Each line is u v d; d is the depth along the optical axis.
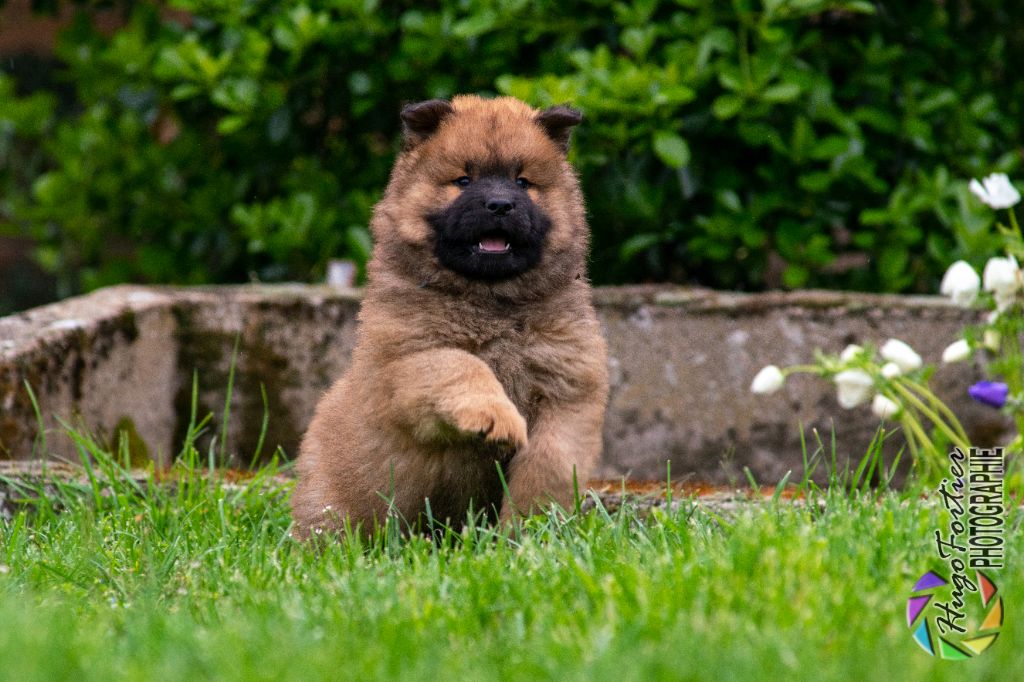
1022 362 8.26
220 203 10.93
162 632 4.29
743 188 9.83
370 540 6.03
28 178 12.83
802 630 4.11
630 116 9.20
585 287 6.29
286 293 9.44
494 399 5.56
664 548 5.17
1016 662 3.87
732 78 9.05
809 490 6.47
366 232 10.06
